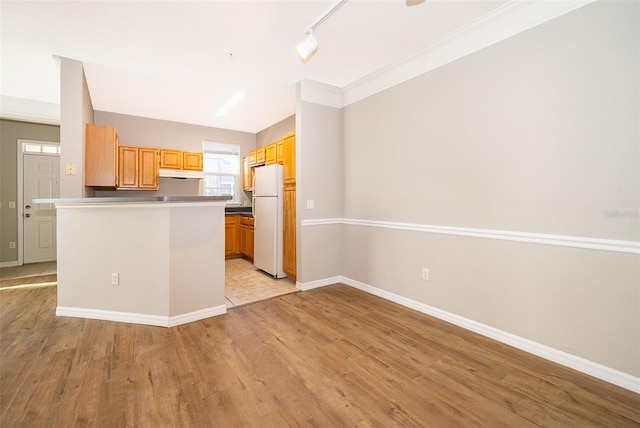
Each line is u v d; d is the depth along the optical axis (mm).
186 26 2441
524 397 1665
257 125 5777
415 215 2986
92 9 2209
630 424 1457
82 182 3027
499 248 2318
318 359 2070
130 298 2678
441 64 2711
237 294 3504
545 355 2064
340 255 4008
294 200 3941
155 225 2611
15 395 1665
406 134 3059
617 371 1766
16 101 4203
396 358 2082
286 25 2432
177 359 2061
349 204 3838
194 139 5660
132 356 2094
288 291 3621
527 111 2143
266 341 2332
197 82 3607
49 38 2609
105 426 1447
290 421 1488
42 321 2684
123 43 2701
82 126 3043
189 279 2703
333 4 2158
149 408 1574
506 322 2283
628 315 1728
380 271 3400
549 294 2047
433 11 2229
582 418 1502
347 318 2793
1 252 4754
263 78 3492
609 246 1787
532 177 2125
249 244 5430
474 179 2477
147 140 5168
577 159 1912
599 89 1816
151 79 3510
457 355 2117
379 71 3250
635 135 1693
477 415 1528
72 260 2777
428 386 1771
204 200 2736
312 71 3307
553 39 2002
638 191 1688
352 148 3764
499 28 2283
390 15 2279
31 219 4996
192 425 1459
